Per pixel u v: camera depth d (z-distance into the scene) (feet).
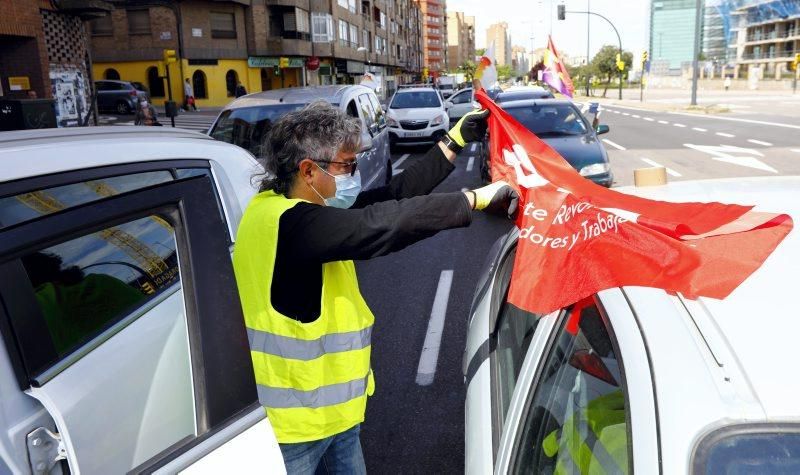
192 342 4.55
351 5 183.21
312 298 5.89
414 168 7.39
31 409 4.10
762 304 4.19
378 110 33.06
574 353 5.03
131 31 126.00
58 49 49.39
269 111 25.63
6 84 45.44
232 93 136.77
